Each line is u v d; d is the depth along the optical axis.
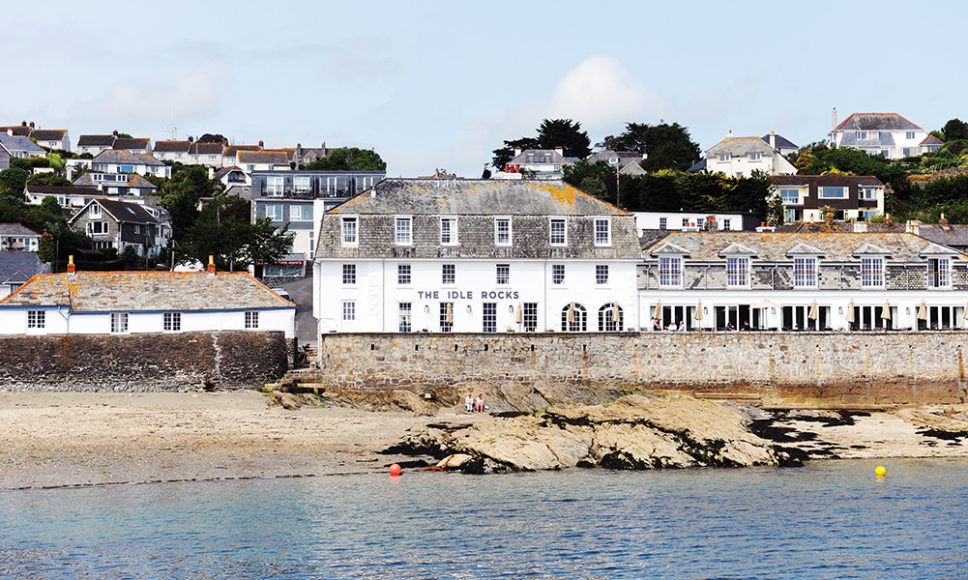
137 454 72.94
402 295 93.81
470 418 84.75
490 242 95.00
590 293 95.56
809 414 91.00
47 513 62.12
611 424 79.50
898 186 178.38
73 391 87.81
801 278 99.50
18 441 73.75
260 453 74.38
